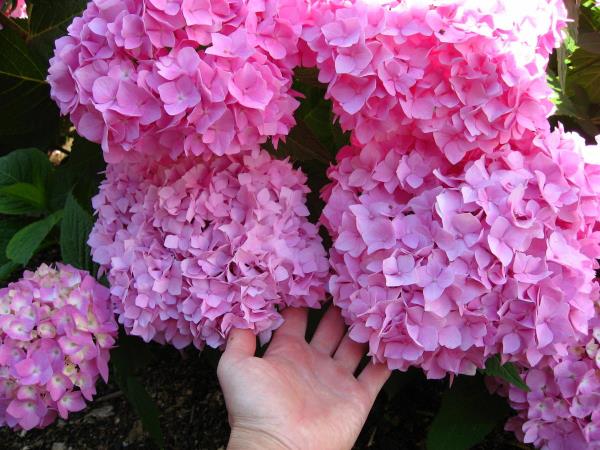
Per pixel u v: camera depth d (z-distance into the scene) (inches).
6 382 17.4
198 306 16.2
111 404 23.3
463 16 14.2
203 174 16.9
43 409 17.5
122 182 18.3
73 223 19.9
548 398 16.7
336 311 18.0
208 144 14.1
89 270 19.8
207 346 20.1
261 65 13.9
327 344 17.7
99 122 13.9
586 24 22.1
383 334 14.6
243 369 15.6
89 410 23.1
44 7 23.6
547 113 15.1
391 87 14.3
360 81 14.4
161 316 16.4
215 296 16.0
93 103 13.4
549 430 17.0
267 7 14.4
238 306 16.0
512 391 16.9
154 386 23.5
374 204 15.9
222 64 13.6
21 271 27.3
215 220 16.8
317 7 15.1
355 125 15.2
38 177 23.6
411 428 21.6
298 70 17.0
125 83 13.4
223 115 13.7
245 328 16.5
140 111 13.5
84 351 17.3
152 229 17.4
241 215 16.8
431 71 14.6
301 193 17.9
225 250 16.5
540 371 16.7
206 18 13.5
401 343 14.9
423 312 14.4
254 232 16.3
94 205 18.8
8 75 24.1
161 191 16.6
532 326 14.1
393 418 21.9
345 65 14.2
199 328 16.1
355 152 17.0
